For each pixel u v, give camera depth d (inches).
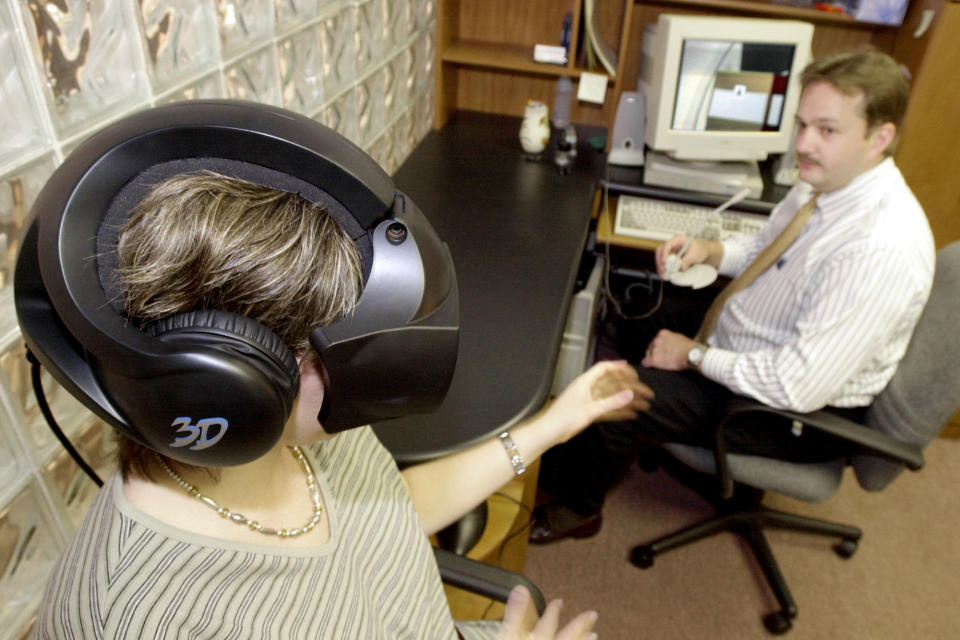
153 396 16.5
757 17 87.3
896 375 56.7
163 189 17.1
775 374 55.4
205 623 19.5
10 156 29.5
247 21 44.4
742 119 77.8
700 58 74.8
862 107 54.0
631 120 82.0
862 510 81.4
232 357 16.4
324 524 26.0
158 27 36.7
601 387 41.1
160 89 37.5
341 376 19.2
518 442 37.5
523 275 57.9
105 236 16.8
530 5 88.1
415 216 20.5
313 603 23.4
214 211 16.9
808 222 62.1
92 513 20.3
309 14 51.3
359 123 64.4
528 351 48.7
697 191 79.4
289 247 17.4
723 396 62.0
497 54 86.6
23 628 35.4
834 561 75.6
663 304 79.5
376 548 28.8
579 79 90.4
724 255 73.5
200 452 17.6
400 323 19.1
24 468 33.5
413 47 76.5
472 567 37.8
